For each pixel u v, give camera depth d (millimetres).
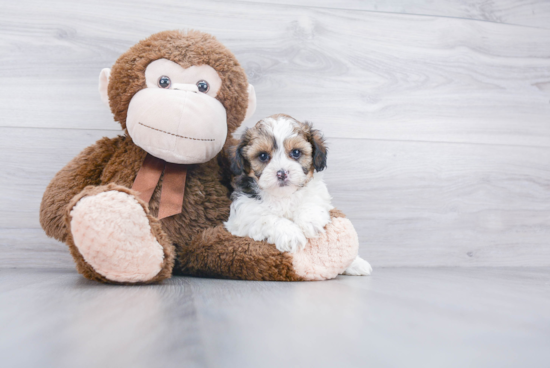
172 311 939
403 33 2545
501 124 2660
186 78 1675
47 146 2164
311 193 1784
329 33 2453
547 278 1986
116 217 1299
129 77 1667
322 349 684
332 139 2436
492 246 2592
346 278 1745
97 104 2219
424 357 660
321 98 2432
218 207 1785
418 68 2559
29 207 2129
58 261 2133
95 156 1775
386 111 2506
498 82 2668
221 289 1298
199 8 2318
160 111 1552
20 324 812
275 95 2383
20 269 2055
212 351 660
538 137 2705
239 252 1588
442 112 2578
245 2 2365
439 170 2553
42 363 595
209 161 1872
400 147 2512
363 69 2488
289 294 1214
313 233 1633
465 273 2174
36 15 2166
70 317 872
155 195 1683
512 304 1156
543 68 2736
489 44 2666
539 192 2680
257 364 607
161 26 2281
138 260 1335
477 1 2658
